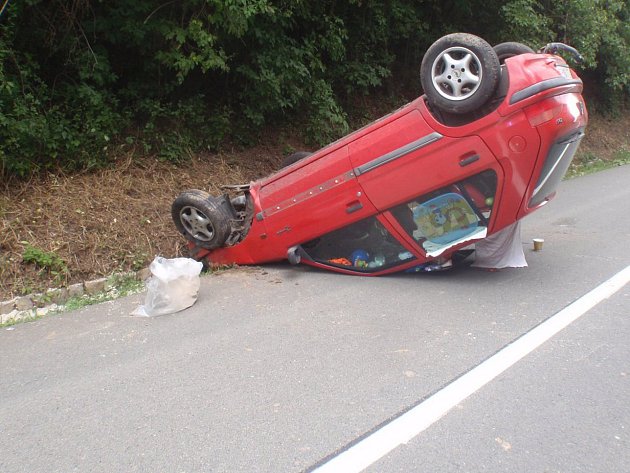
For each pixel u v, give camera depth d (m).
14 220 6.64
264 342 4.39
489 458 2.82
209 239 6.62
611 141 19.16
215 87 9.78
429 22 13.79
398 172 5.30
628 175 13.70
